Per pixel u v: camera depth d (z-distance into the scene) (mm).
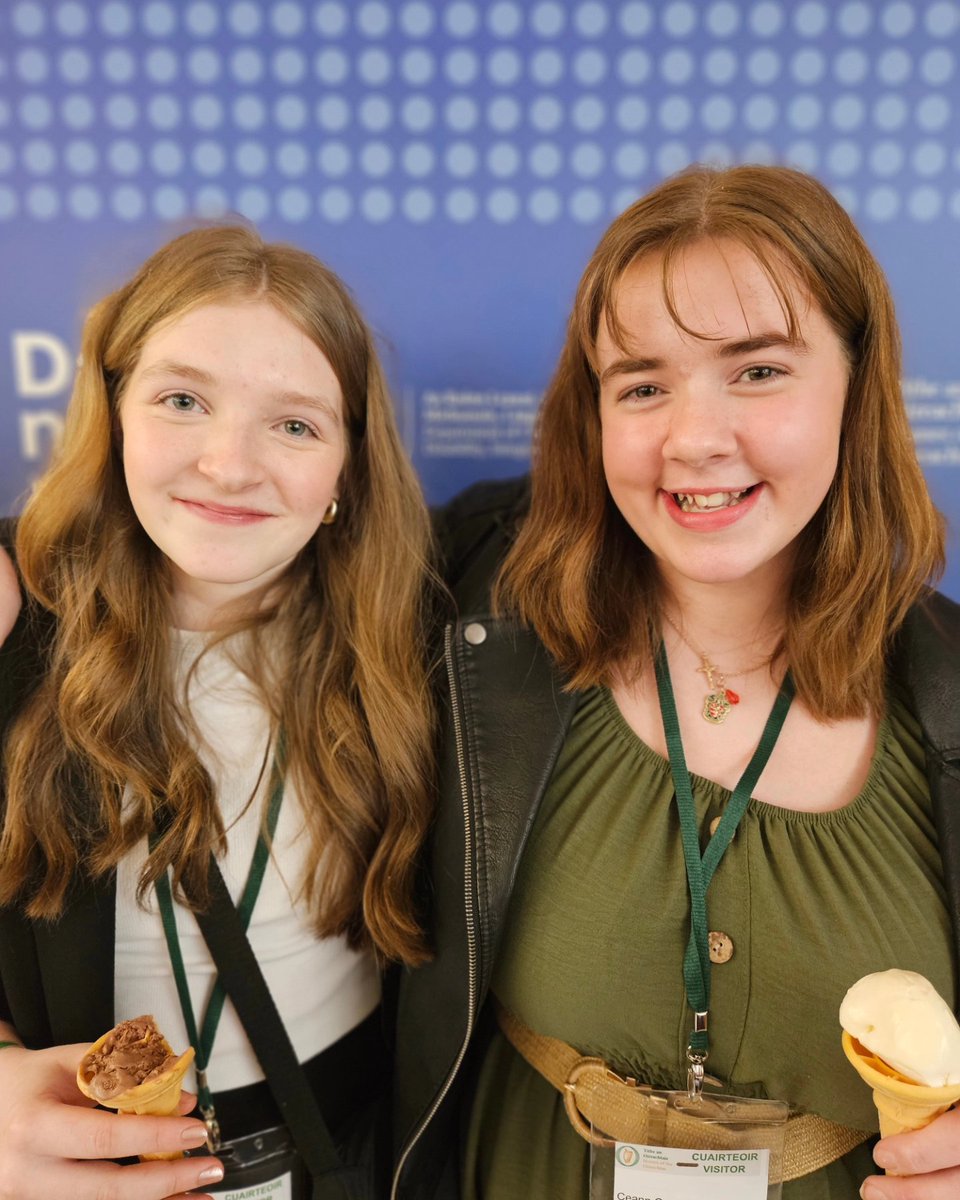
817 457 891
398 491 1134
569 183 1349
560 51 1303
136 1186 880
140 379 954
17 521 1168
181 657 1095
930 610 1074
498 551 1231
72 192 1355
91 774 1038
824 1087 947
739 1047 969
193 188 1354
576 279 1377
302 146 1340
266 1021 1064
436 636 1146
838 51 1294
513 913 1026
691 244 850
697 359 865
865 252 914
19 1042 1062
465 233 1368
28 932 1041
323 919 1090
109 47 1307
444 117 1328
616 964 967
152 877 1031
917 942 929
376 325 1398
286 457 969
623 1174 974
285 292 961
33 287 1385
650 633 1077
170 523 967
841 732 1021
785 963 936
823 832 963
